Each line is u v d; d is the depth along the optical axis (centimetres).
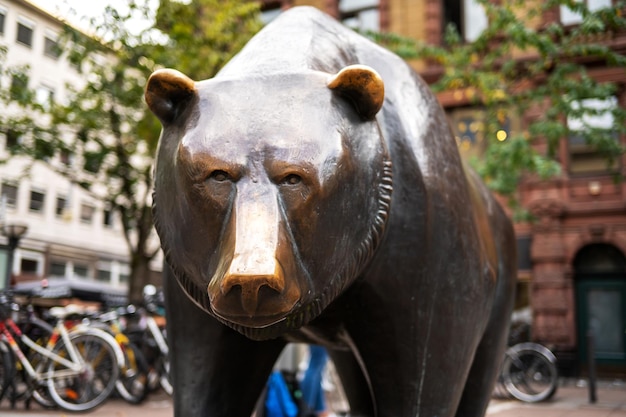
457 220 162
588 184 1262
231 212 119
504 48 942
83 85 917
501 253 215
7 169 1244
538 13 912
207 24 878
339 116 132
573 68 901
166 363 660
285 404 426
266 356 175
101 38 746
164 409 587
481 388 208
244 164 121
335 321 159
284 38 161
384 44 1010
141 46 775
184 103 137
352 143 132
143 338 666
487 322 200
